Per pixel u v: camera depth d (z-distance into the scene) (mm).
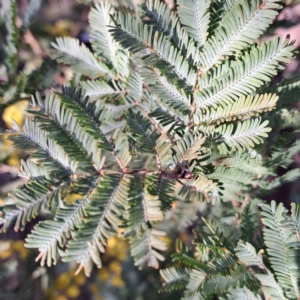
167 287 188
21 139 165
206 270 177
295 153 205
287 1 208
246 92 164
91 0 226
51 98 164
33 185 160
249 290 174
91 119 165
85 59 198
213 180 172
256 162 193
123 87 193
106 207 157
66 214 158
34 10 233
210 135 168
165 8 168
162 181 163
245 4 159
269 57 161
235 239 196
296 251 173
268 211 175
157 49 164
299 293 173
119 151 165
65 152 162
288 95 193
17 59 228
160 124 178
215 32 165
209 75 166
